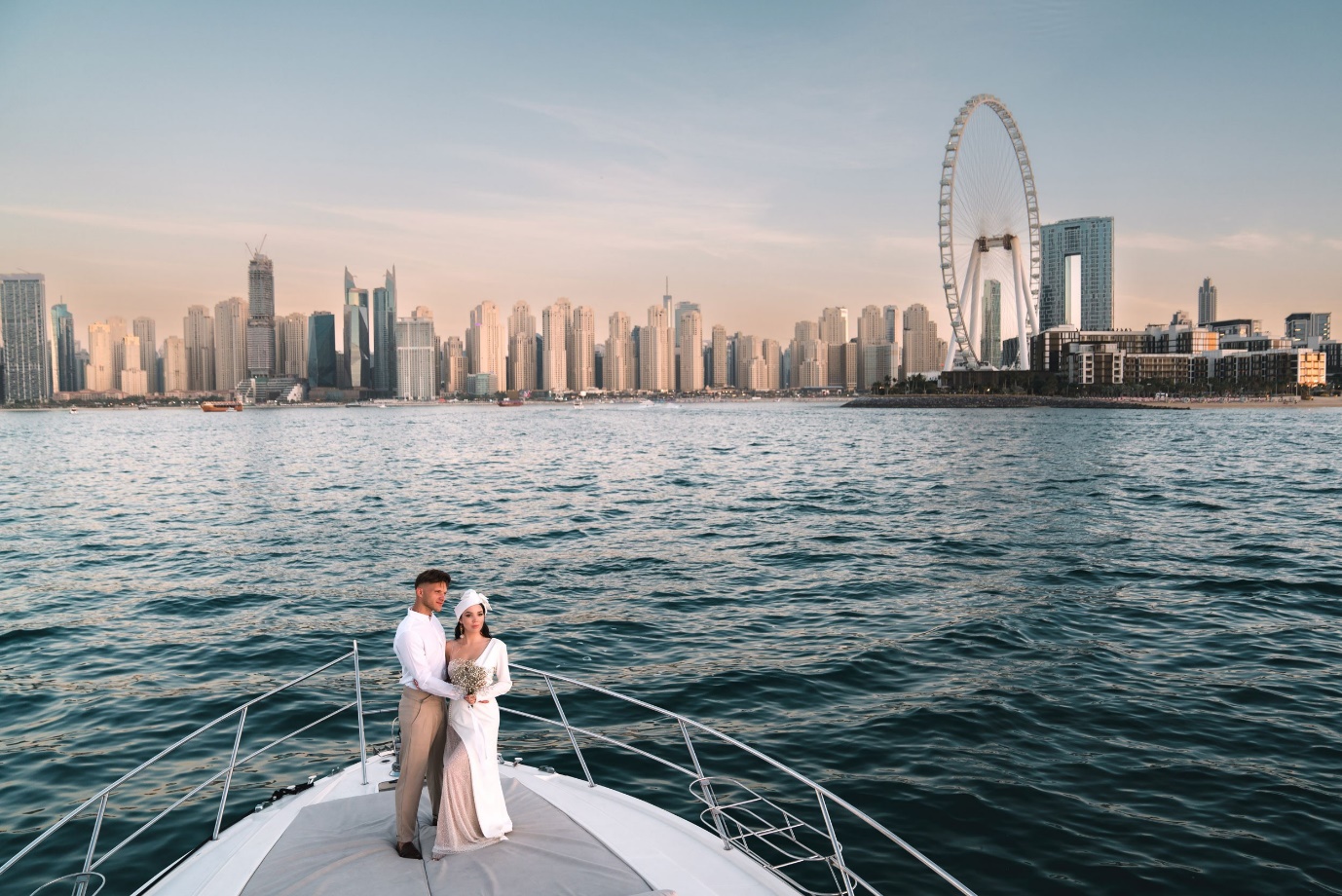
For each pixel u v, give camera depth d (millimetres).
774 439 116375
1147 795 10844
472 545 31469
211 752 12672
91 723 13859
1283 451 85250
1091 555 28281
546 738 13102
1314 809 10414
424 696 6352
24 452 103500
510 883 5738
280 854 6176
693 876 6293
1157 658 16641
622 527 35844
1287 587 22984
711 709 14180
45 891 9031
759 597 22484
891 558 27984
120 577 26312
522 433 145875
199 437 142625
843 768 11758
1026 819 10234
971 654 16984
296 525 37438
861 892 8789
